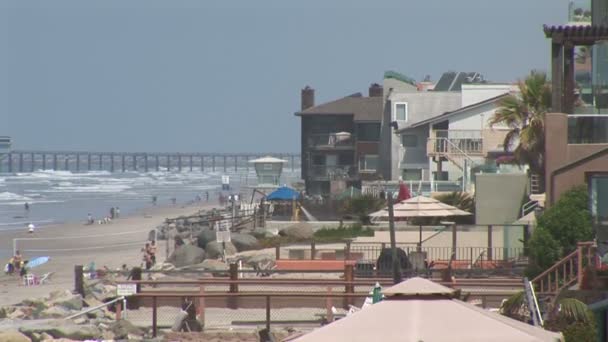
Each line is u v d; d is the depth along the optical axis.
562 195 118.94
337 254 183.00
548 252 114.75
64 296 142.00
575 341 78.56
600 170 120.00
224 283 119.69
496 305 116.56
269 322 112.69
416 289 56.62
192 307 114.56
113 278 174.00
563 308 80.31
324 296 116.88
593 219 118.75
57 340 109.12
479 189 192.75
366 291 124.00
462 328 53.16
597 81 129.88
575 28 129.50
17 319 126.38
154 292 123.06
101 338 110.69
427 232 194.75
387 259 147.12
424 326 53.28
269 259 195.00
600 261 102.81
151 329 114.19
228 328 113.56
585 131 125.19
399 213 158.88
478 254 170.25
